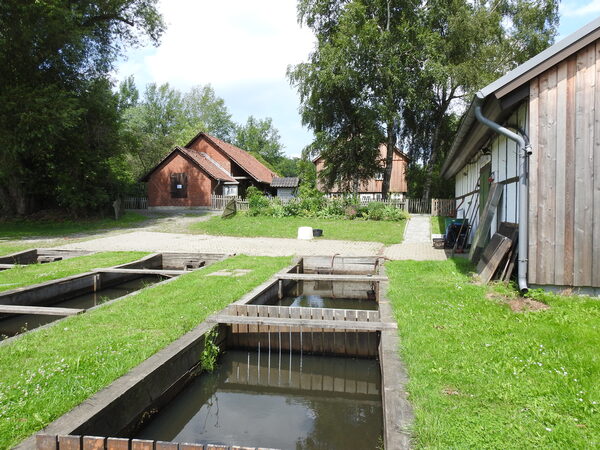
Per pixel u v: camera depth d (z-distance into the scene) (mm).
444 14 26953
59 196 24438
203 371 5688
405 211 27547
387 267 10547
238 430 4441
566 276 6508
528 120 6734
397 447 2908
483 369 4098
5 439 3109
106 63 25828
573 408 3350
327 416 4750
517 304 6195
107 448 3018
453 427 3121
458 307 6211
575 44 6340
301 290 11742
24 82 21578
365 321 6062
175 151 31422
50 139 21266
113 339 5258
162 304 7078
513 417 3246
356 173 29578
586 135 6414
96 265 11961
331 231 19641
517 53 28609
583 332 4887
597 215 6387
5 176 23078
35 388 3875
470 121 8102
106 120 25078
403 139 31469
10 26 19625
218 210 29750
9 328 8203
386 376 4059
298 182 40719
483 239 9289
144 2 25781
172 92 61875
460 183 20703
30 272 10930
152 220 24891
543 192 6582
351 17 26516
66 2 21250
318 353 6512
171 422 4629
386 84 27359
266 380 5805
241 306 6613
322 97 28156
